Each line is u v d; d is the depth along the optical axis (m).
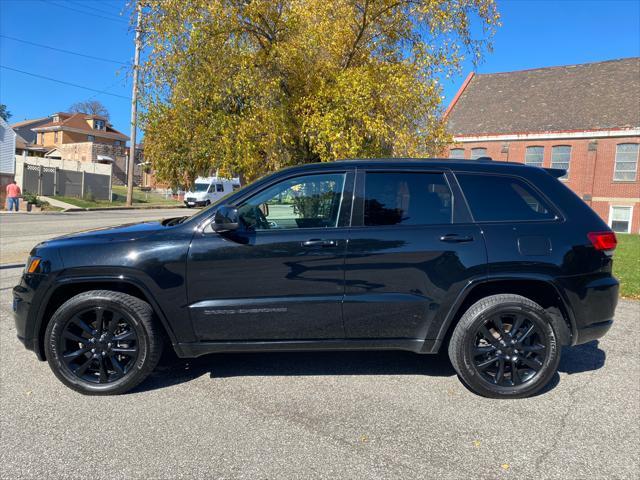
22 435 3.09
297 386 3.87
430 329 3.70
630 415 3.38
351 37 9.12
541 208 3.83
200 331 3.68
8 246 11.66
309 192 3.80
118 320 3.70
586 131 27.34
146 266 3.59
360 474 2.68
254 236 3.66
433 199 3.81
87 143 52.91
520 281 3.73
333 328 3.70
